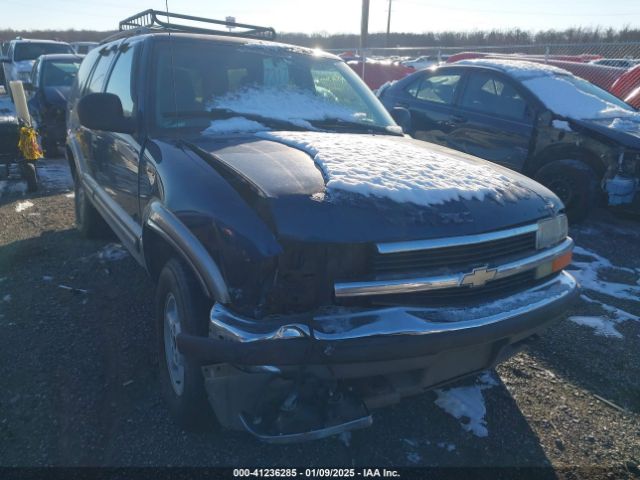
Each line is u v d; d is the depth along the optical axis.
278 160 2.42
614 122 5.91
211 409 2.45
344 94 3.75
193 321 2.28
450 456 2.51
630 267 5.07
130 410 2.71
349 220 2.03
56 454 2.39
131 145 3.08
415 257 2.10
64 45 15.88
